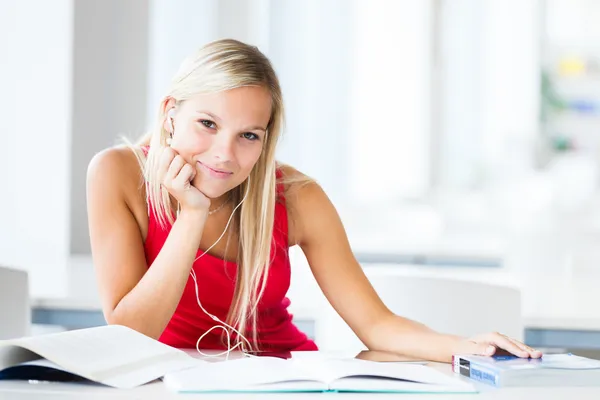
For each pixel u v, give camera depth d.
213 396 1.24
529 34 7.87
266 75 1.93
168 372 1.38
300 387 1.29
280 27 6.86
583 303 2.80
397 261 5.50
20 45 4.23
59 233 4.25
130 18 4.50
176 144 1.97
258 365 1.42
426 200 7.59
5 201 4.24
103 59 4.43
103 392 1.25
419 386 1.32
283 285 2.31
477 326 2.48
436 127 7.82
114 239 2.11
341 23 7.16
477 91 7.89
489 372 1.45
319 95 7.09
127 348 1.47
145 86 4.55
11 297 2.19
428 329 2.04
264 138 2.12
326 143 7.13
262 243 2.18
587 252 4.36
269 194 2.17
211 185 1.97
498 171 7.78
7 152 4.23
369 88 7.48
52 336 1.43
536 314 2.55
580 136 8.02
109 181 2.15
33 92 4.23
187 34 5.24
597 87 8.02
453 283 2.49
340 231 2.33
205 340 2.26
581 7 7.97
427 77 7.70
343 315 2.27
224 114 1.89
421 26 7.59
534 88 7.88
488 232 7.31
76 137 4.29
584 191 7.32
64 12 4.22
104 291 2.08
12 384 1.31
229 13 5.75
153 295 1.98
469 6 7.86
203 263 2.20
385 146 7.52
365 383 1.32
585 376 1.43
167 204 2.15
